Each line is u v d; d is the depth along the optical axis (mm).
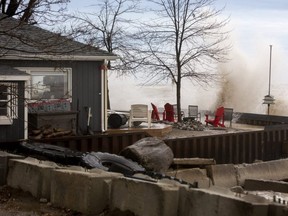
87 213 7285
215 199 5797
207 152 19953
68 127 18312
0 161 9320
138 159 13820
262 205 5438
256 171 14234
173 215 6344
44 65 18297
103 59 19688
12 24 14844
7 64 17359
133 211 6785
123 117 21312
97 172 7742
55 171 7996
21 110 16250
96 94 19797
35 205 8109
